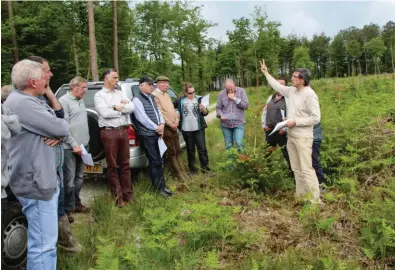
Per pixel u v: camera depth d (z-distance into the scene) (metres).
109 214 4.52
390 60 61.28
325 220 3.84
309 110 4.73
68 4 27.72
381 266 3.28
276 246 3.69
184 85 6.73
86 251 3.54
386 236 3.36
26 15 27.88
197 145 6.75
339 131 6.72
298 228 4.09
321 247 3.55
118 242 3.84
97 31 29.09
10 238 3.11
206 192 5.41
